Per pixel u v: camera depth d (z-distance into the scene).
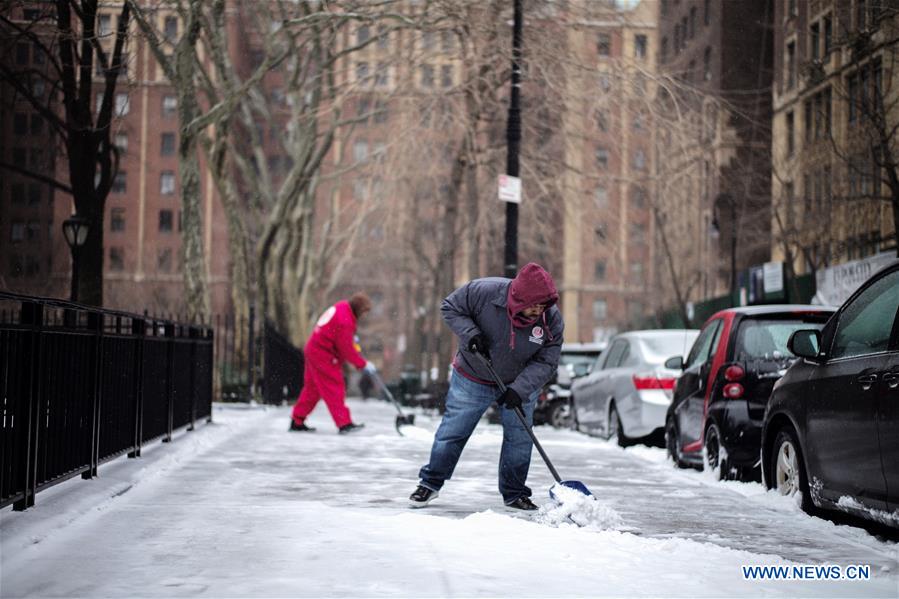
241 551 5.86
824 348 7.68
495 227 33.31
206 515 7.19
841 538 6.98
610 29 24.27
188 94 22.48
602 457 12.91
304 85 31.94
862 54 16.41
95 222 18.34
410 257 53.94
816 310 10.55
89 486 8.08
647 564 5.75
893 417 6.46
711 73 35.75
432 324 49.22
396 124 29.84
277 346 27.47
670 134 23.86
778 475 8.56
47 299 6.87
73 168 17.83
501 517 6.91
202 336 15.09
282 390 29.08
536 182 27.05
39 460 7.09
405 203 37.84
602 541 6.33
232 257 29.83
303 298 42.16
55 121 17.98
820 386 7.57
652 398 13.98
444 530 6.50
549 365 7.54
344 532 6.46
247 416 18.55
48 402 7.27
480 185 29.42
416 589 4.97
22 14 18.66
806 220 25.41
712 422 10.48
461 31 22.78
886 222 24.50
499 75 24.69
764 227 33.22
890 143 17.33
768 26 28.31
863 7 16.42
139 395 10.30
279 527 6.66
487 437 14.69
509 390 7.43
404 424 15.45
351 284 75.81
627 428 14.45
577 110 24.66
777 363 10.09
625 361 15.30
